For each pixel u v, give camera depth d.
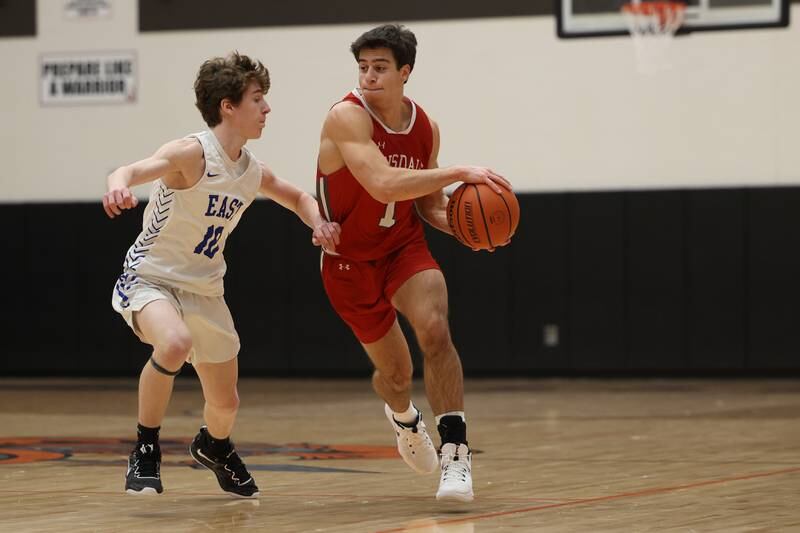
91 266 23.73
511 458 10.66
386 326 8.00
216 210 7.41
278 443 12.30
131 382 22.81
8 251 24.00
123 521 7.02
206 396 7.74
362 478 9.23
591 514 7.17
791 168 21.53
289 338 23.11
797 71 21.45
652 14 21.84
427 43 22.94
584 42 22.25
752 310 21.38
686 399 17.73
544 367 22.17
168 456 10.92
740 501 7.74
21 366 24.00
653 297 21.73
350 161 7.45
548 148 22.45
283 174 23.50
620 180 22.17
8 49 24.41
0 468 10.05
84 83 24.17
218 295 7.60
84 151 24.20
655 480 8.97
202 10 23.72
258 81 7.46
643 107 22.06
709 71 21.78
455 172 7.41
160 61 23.91
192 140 7.34
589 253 21.92
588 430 13.47
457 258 22.36
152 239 7.43
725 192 21.42
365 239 7.78
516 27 22.55
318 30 23.31
